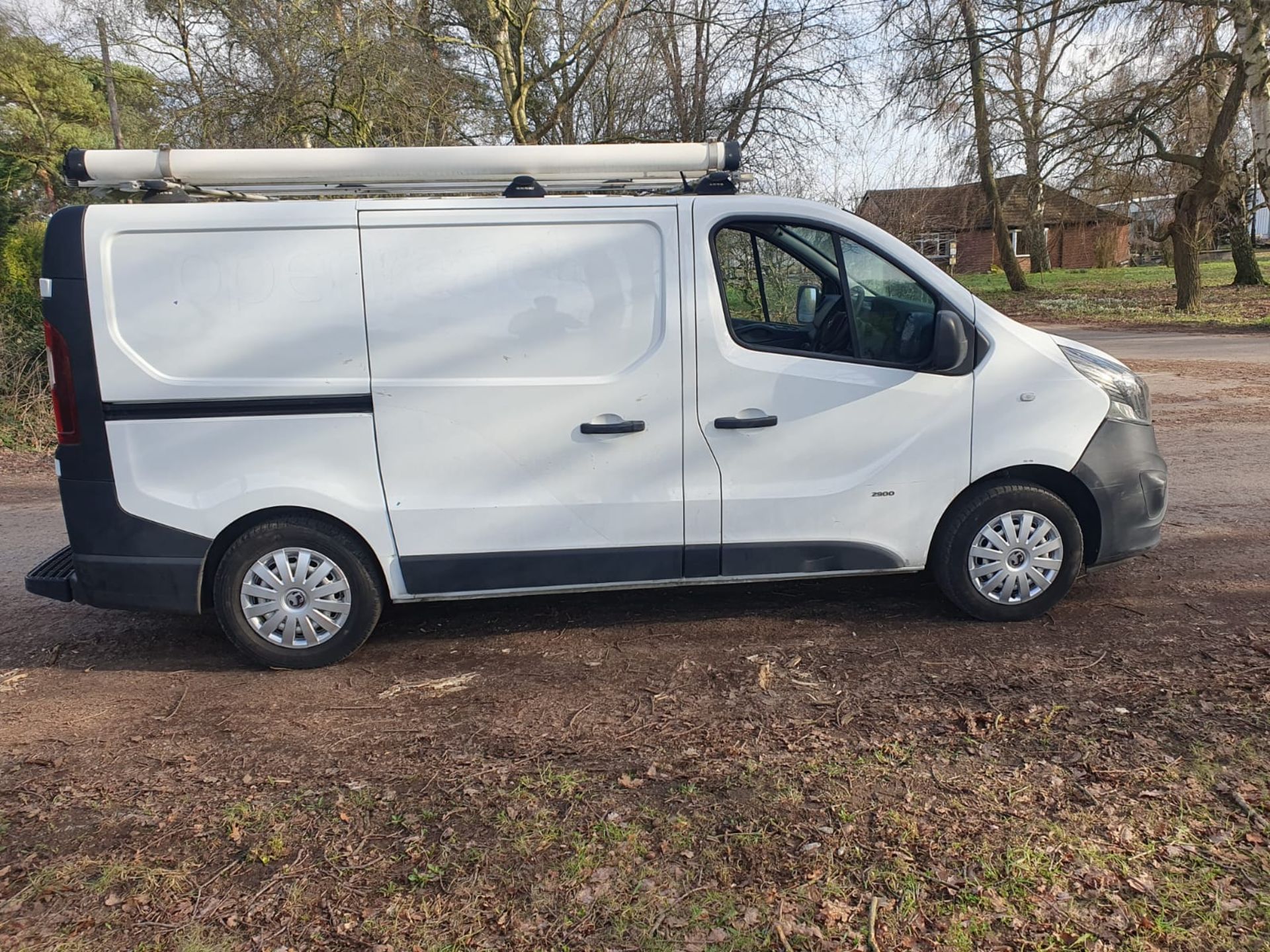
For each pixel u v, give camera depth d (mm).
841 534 4367
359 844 2854
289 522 4141
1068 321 23984
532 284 4059
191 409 3961
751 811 2959
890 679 3922
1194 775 3041
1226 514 6281
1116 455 4477
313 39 15023
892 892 2549
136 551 4055
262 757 3449
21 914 2570
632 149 4191
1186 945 2326
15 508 7520
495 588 4277
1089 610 4633
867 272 4301
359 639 4285
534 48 17078
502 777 3221
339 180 4148
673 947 2379
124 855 2836
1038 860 2654
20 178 25000
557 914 2510
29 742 3611
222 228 3895
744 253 4359
